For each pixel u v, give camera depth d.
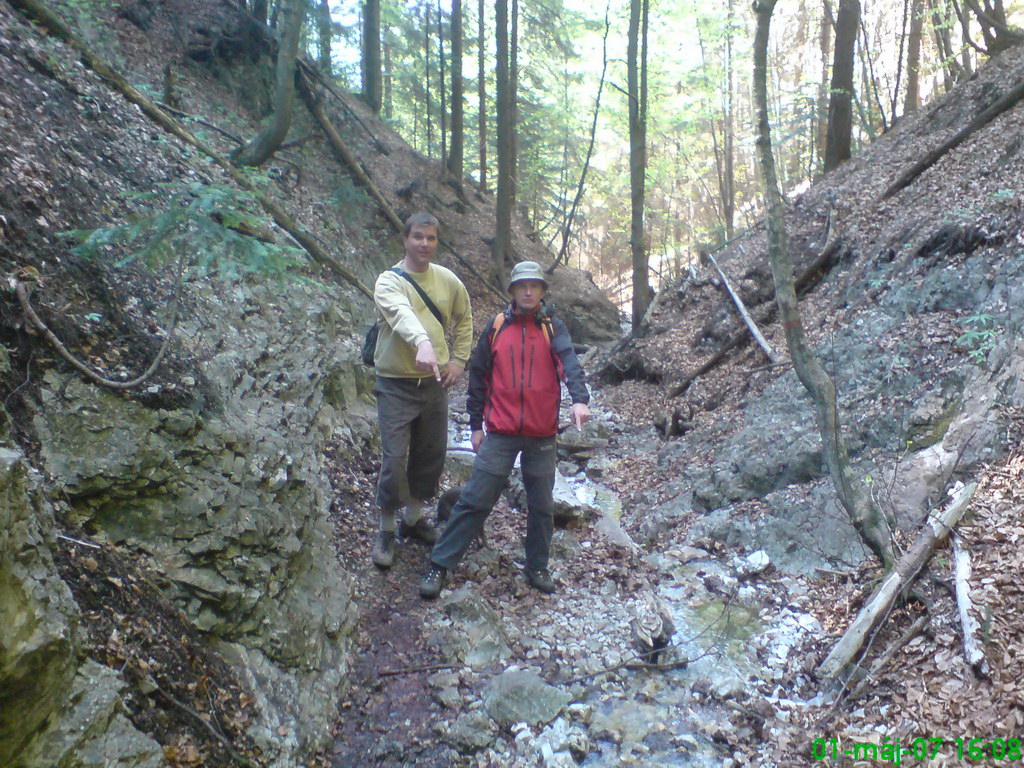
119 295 3.42
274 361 4.71
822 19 17.08
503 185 13.62
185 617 2.50
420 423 3.84
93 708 1.88
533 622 3.61
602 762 2.74
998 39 10.73
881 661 3.05
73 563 2.25
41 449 2.44
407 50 19.48
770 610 3.76
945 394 4.65
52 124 4.46
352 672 3.13
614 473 6.36
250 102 10.76
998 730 2.48
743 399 6.59
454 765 2.69
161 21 10.62
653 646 3.39
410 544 4.16
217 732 2.28
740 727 2.91
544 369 3.57
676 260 22.48
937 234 6.21
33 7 6.03
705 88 20.42
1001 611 2.92
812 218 9.43
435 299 3.65
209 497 2.86
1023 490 3.57
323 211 9.88
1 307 2.61
